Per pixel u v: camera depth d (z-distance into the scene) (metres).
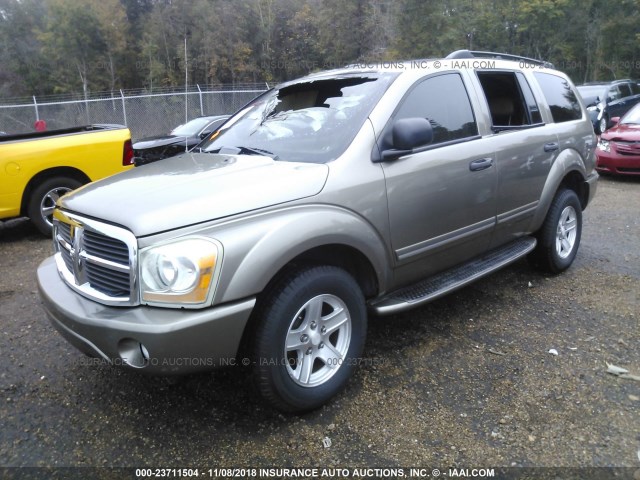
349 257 3.02
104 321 2.33
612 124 12.55
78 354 3.51
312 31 45.53
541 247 4.58
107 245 2.46
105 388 3.11
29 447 2.61
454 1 25.75
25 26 45.53
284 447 2.57
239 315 2.37
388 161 3.06
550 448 2.52
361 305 2.94
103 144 6.78
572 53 32.38
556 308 4.08
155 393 3.04
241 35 45.34
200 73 46.72
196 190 2.58
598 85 14.96
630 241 5.85
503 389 3.00
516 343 3.53
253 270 2.38
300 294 2.59
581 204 5.06
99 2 45.22
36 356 3.49
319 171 2.79
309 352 2.74
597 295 4.32
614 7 31.11
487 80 3.97
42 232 6.55
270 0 46.12
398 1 26.11
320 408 2.86
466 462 2.45
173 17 47.34
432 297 3.27
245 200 2.50
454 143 3.49
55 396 3.04
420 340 3.59
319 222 2.64
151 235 2.30
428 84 3.46
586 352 3.40
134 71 48.53
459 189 3.45
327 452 2.53
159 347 2.24
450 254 3.57
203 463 2.47
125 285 2.39
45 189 6.46
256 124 3.64
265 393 2.59
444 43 25.42
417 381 3.10
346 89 3.43
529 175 4.09
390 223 3.04
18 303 4.41
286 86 3.91
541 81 4.57
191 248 2.29
